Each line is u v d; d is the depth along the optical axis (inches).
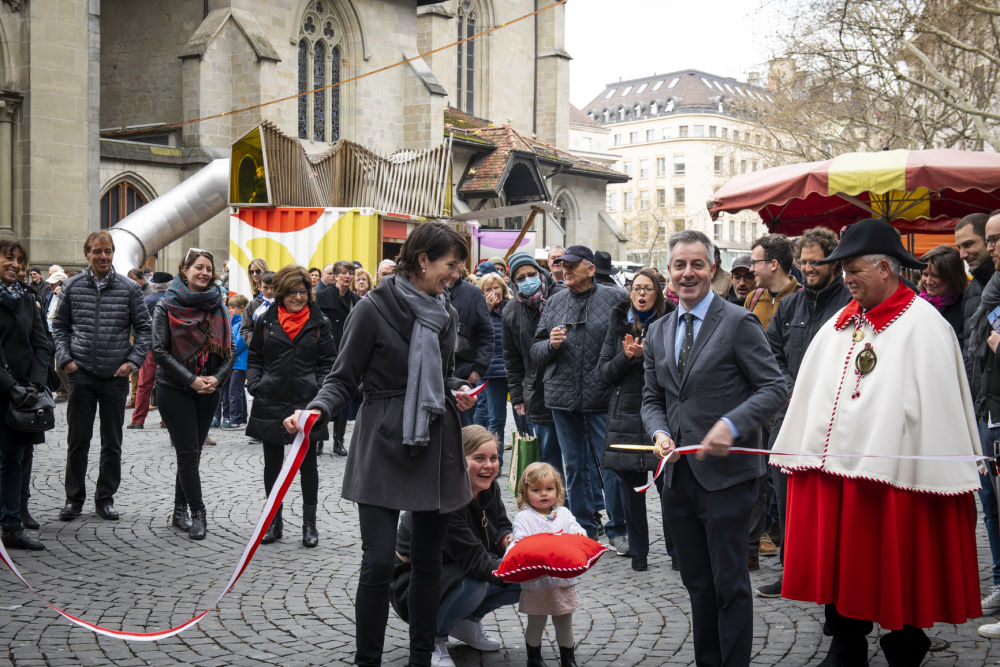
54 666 189.8
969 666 189.3
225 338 309.7
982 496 235.6
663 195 5196.9
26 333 285.6
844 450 175.2
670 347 181.0
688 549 175.9
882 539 172.2
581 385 286.0
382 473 171.5
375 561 169.5
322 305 459.2
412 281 178.4
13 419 273.6
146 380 558.3
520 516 201.0
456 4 1706.4
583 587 251.6
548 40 1860.2
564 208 1797.5
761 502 267.1
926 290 264.4
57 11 1011.3
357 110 1432.1
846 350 181.3
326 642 206.4
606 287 292.0
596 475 320.8
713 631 174.7
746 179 399.9
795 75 1267.2
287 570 265.0
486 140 1569.9
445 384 180.1
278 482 167.5
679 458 175.0
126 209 1192.2
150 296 580.7
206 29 1252.5
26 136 1002.7
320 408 170.9
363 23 1427.2
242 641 206.8
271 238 725.9
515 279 327.6
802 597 181.2
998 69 1073.5
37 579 253.1
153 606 231.0
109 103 1371.8
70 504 325.1
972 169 343.9
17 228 1010.7
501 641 209.5
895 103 1140.5
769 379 171.2
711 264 179.0
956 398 173.0
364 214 722.8
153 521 324.5
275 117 1282.0
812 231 244.1
